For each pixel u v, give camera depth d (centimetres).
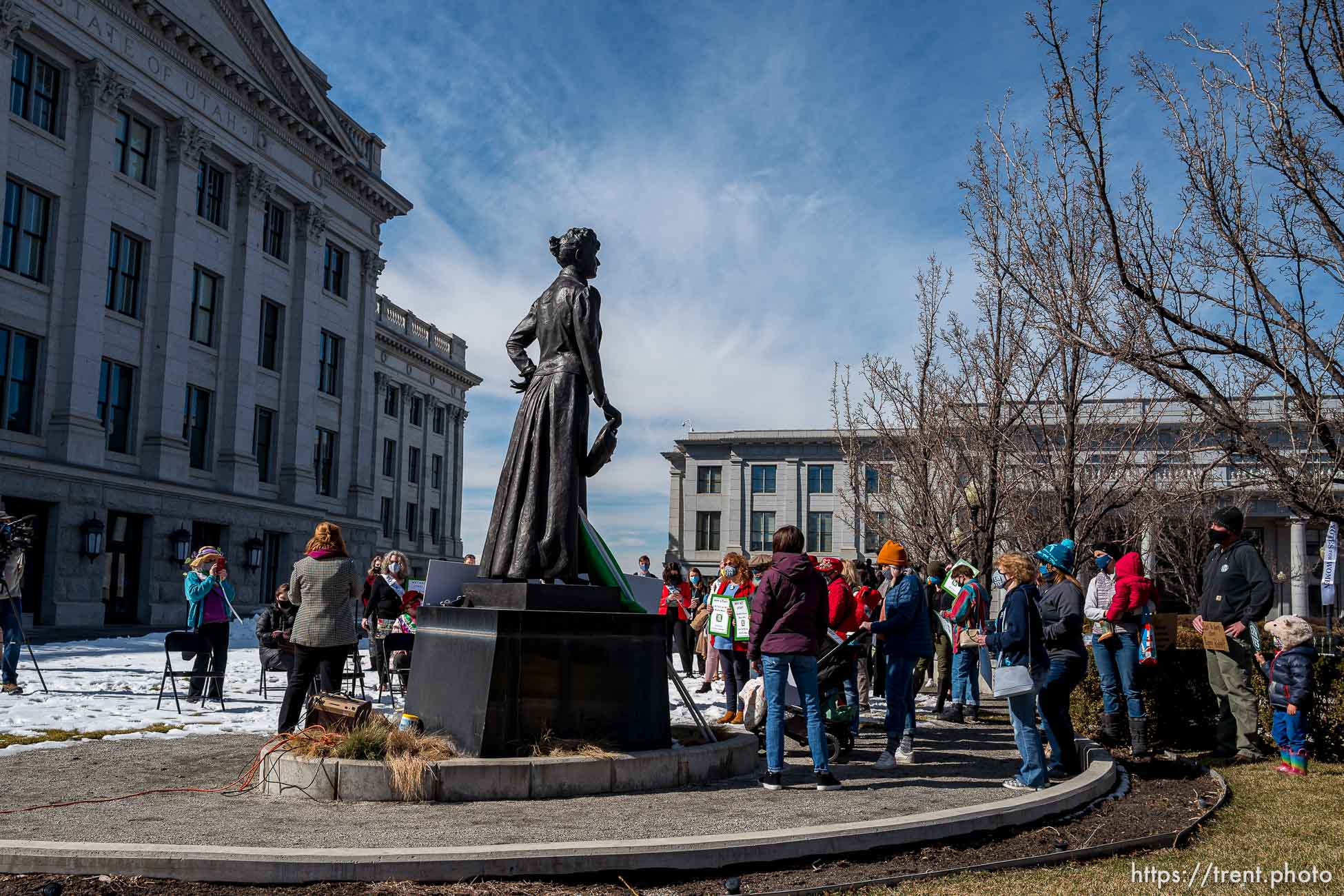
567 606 805
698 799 702
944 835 603
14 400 2856
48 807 638
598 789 712
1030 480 1564
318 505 4138
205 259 3581
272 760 704
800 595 772
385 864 493
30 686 1374
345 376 4444
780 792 738
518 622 746
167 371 3316
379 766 673
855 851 568
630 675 792
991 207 1432
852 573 1312
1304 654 877
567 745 742
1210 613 977
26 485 2756
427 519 6794
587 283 902
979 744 1038
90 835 554
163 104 3344
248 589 3638
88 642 2266
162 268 3362
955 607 1249
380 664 1295
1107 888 511
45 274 2952
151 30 3281
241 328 3706
